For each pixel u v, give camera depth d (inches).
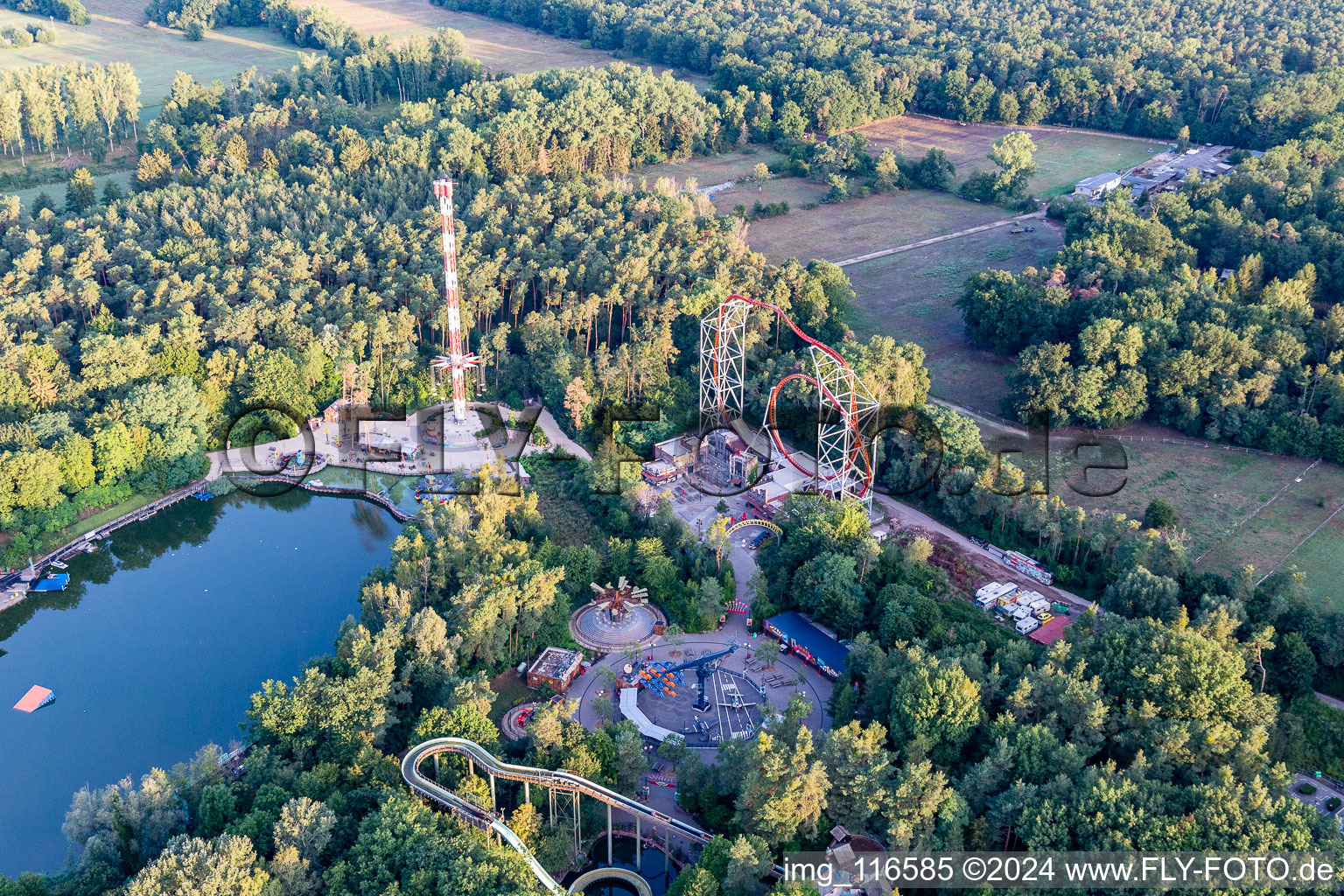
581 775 7436.0
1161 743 7273.6
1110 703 7760.8
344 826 7140.8
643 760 7815.0
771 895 6501.0
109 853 6811.0
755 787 7047.2
